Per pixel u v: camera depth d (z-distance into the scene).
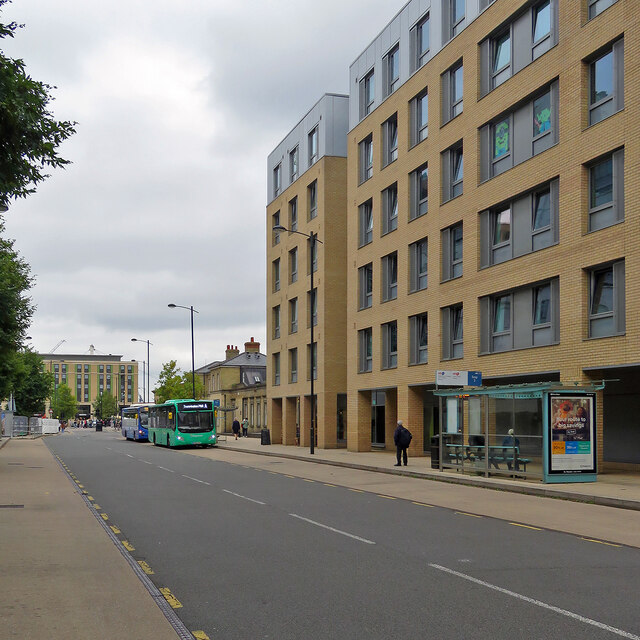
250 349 83.56
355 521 13.54
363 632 6.28
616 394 25.77
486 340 28.50
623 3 21.81
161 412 51.78
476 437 23.84
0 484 20.62
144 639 5.95
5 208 10.12
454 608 7.09
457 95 31.47
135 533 12.03
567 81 24.09
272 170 54.59
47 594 7.54
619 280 21.89
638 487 19.20
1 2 8.07
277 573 8.79
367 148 40.31
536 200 26.12
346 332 43.75
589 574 8.76
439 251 31.83
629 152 21.33
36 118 8.40
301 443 47.34
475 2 29.53
